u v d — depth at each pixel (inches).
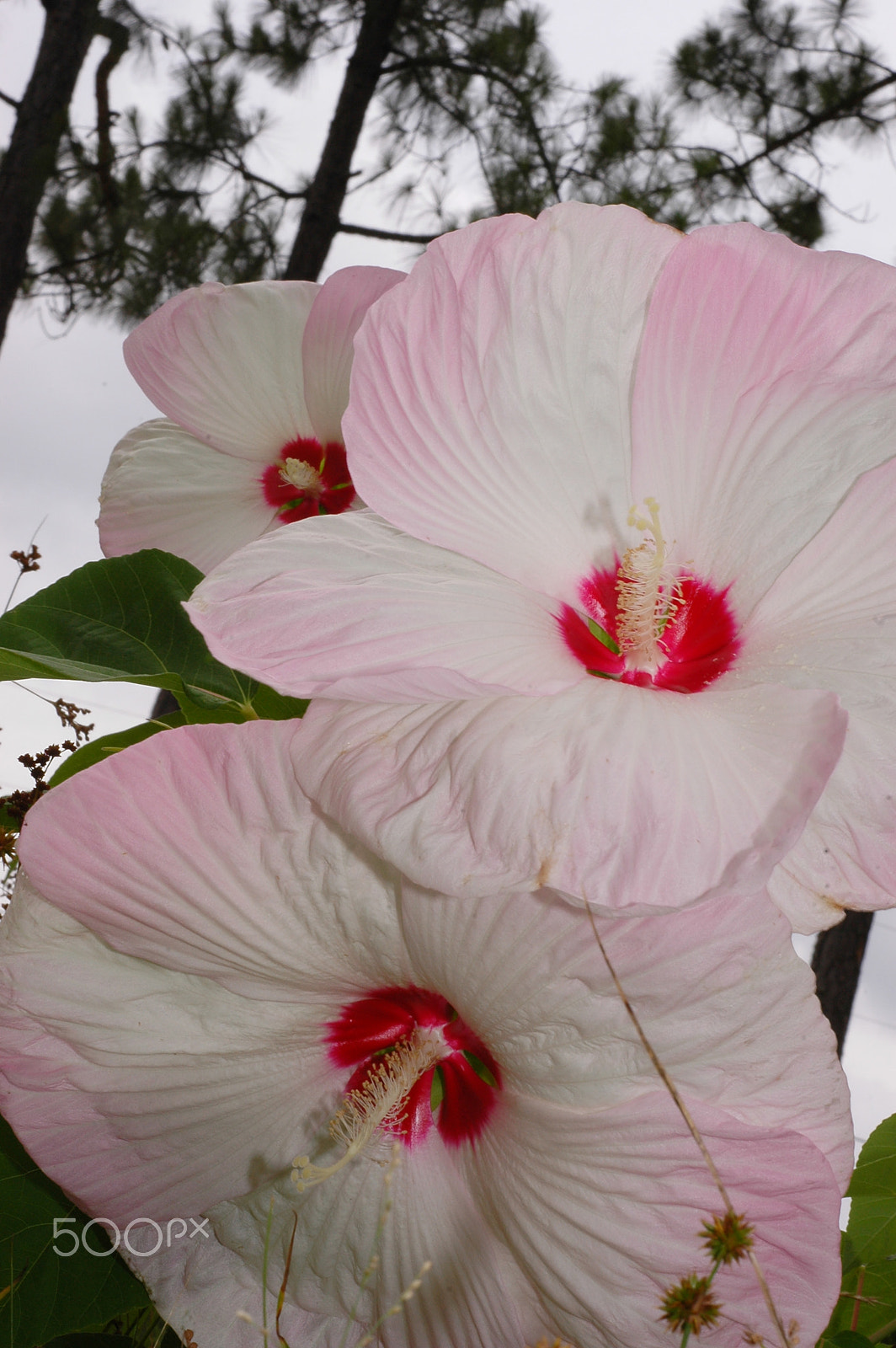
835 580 24.8
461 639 23.4
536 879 21.7
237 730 23.3
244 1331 25.0
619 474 25.7
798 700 22.8
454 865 22.0
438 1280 24.5
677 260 25.0
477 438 25.2
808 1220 22.3
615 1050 22.8
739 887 21.5
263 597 23.7
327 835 23.4
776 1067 22.5
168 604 28.3
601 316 25.4
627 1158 22.8
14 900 24.2
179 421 34.3
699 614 25.5
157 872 23.4
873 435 24.9
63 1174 24.5
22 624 28.1
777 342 25.1
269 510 35.4
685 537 25.8
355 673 22.8
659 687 25.2
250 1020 24.5
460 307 25.0
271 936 23.8
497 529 25.2
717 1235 21.9
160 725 28.3
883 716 23.3
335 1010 24.8
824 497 25.0
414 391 24.9
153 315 33.1
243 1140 24.7
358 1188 24.7
